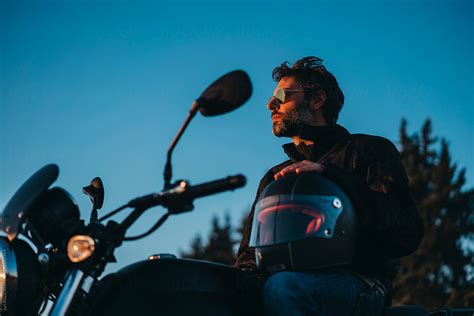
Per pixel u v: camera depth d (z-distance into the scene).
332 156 3.04
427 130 27.59
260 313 2.51
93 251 2.17
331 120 3.34
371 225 2.70
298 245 2.56
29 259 2.40
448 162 25.97
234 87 2.27
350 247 2.65
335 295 2.58
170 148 2.28
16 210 2.33
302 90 3.27
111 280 2.38
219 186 2.14
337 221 2.61
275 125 3.25
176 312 2.33
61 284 2.47
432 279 22.62
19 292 2.35
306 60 3.33
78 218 2.39
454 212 24.95
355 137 3.05
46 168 2.41
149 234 2.27
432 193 25.64
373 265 2.74
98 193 2.72
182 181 2.19
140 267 2.40
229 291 2.46
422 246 23.20
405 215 2.76
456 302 15.91
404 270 22.95
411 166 27.17
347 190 2.71
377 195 2.74
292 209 2.60
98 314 2.32
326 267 2.60
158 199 2.21
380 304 2.75
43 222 2.35
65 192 2.39
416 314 2.69
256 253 2.66
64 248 2.34
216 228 28.50
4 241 2.38
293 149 3.23
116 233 2.24
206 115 2.29
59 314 2.12
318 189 2.62
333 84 3.35
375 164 2.91
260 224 2.66
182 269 2.42
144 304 2.32
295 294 2.48
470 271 22.89
